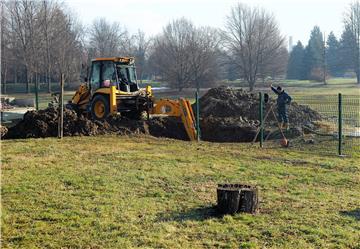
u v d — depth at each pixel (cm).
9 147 1850
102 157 1711
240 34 8069
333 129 2444
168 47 7706
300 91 6806
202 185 1342
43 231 950
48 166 1538
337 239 909
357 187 1356
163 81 8288
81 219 1019
